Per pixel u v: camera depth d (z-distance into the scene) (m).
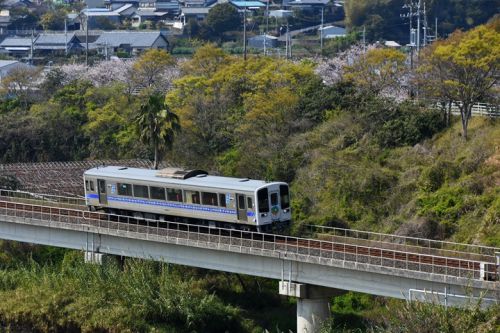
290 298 78.62
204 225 77.88
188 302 70.75
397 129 97.81
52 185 109.25
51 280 75.62
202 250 73.31
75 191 106.56
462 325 53.16
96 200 84.31
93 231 79.00
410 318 54.53
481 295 55.62
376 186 90.62
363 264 63.50
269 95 112.06
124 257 82.06
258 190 72.81
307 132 103.94
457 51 94.06
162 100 97.75
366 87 111.56
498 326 52.69
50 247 93.44
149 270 72.88
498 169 85.38
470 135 93.56
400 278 62.62
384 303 75.19
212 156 110.00
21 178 112.81
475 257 65.88
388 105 101.81
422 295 61.00
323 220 88.50
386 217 87.75
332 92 108.19
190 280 76.44
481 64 92.56
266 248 68.56
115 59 167.50
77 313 70.31
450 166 88.44
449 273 60.19
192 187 76.94
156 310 70.19
